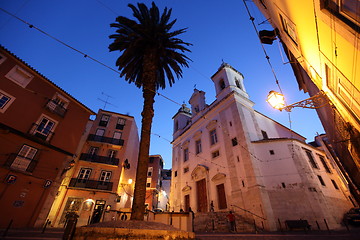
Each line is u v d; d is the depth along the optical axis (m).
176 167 28.16
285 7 5.47
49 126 16.27
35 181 14.12
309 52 6.15
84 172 21.42
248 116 21.47
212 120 23.83
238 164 18.05
